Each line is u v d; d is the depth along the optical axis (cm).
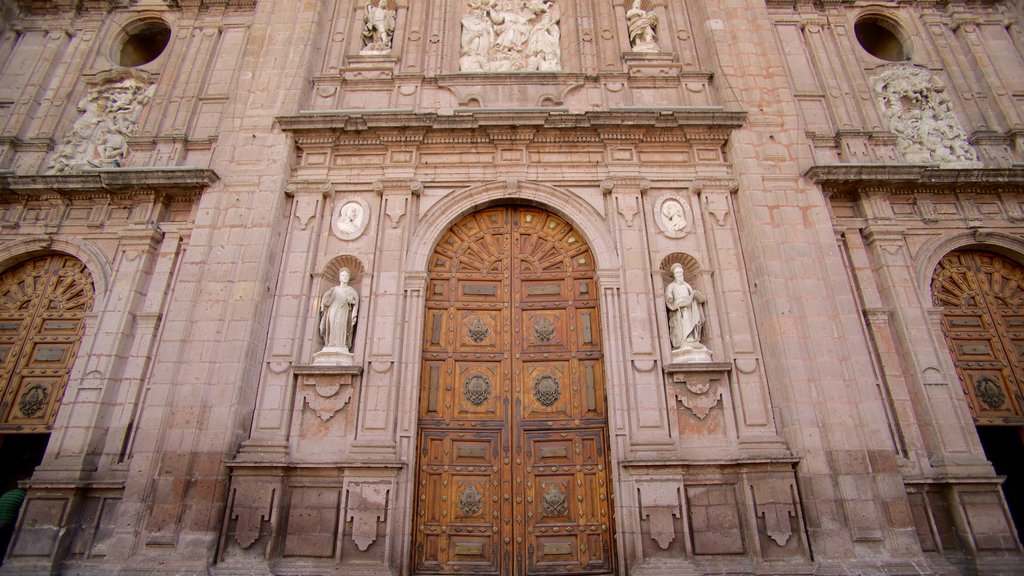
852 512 931
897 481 955
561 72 1315
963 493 986
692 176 1206
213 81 1380
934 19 1495
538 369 1098
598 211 1178
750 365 1045
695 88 1318
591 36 1405
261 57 1320
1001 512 972
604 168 1208
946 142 1333
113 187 1198
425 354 1093
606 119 1203
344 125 1206
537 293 1155
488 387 1084
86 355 1097
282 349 1055
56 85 1397
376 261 1129
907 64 1432
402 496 962
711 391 1032
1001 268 1230
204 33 1443
